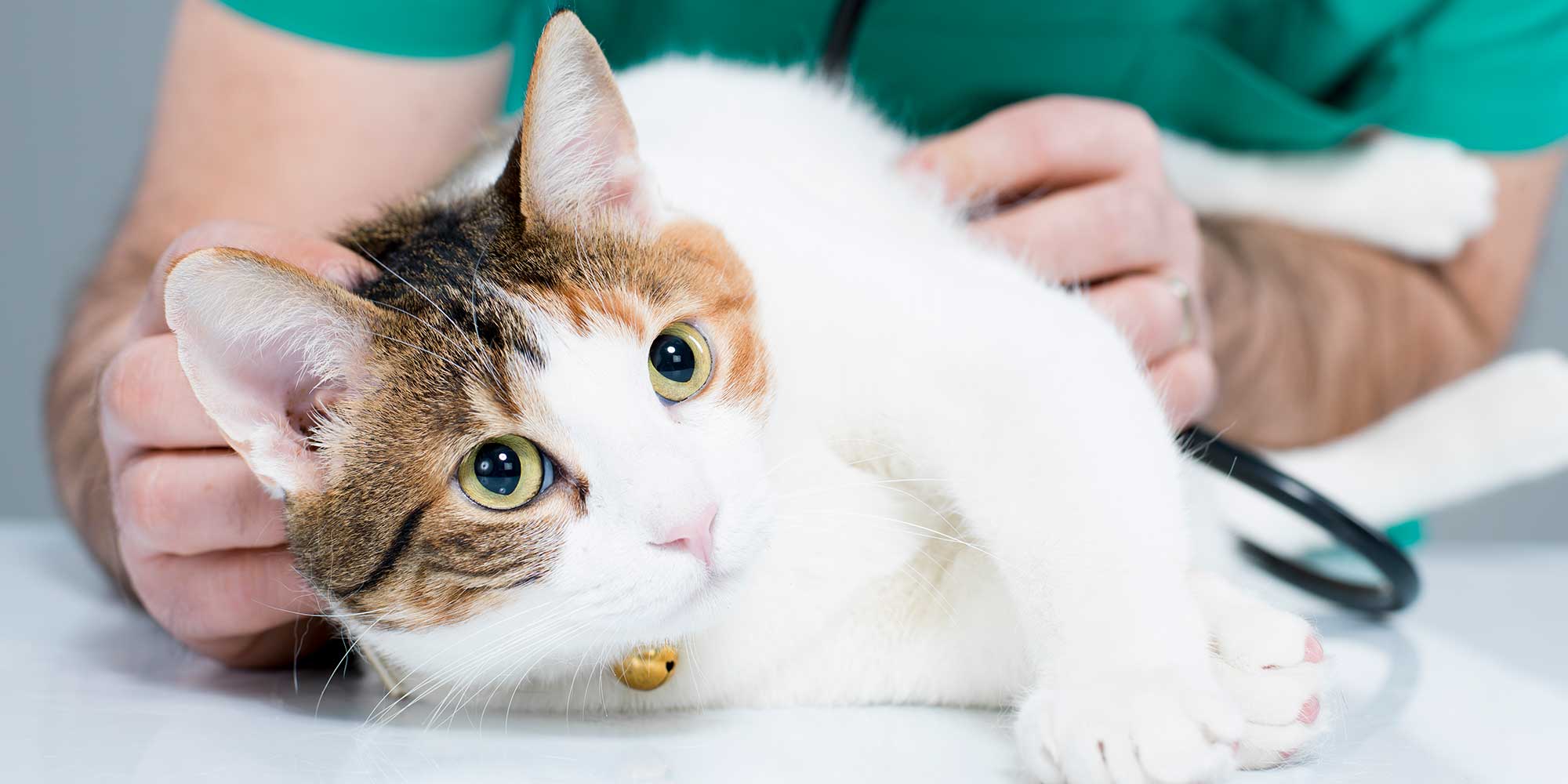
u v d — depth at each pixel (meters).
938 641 0.48
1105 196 0.63
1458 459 0.83
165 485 0.49
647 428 0.46
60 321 0.71
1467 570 0.81
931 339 0.47
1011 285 0.50
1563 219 1.15
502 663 0.47
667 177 0.52
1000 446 0.45
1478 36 0.87
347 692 0.50
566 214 0.48
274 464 0.46
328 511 0.46
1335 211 0.92
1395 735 0.44
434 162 0.76
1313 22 0.85
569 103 0.48
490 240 0.48
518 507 0.45
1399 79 0.87
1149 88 0.84
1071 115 0.65
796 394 0.49
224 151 0.74
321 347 0.46
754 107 0.61
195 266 0.43
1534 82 0.88
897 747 0.43
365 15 0.74
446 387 0.45
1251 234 0.90
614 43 0.80
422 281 0.47
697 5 0.79
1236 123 0.89
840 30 0.66
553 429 0.45
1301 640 0.42
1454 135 0.92
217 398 0.45
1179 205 0.70
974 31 0.78
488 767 0.41
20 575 0.69
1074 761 0.39
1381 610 0.61
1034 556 0.43
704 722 0.47
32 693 0.48
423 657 0.47
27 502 1.18
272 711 0.47
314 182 0.75
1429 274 0.93
